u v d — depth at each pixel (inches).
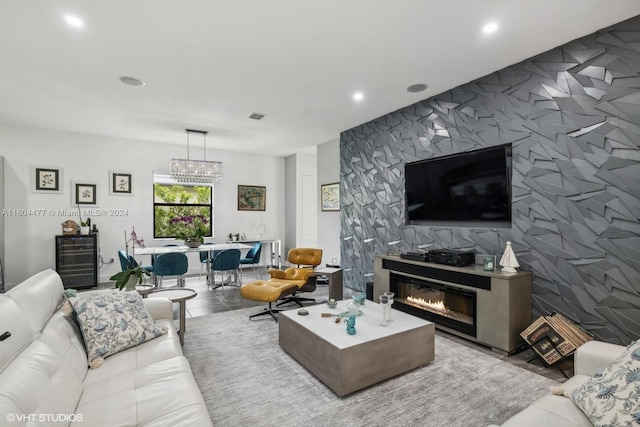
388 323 104.3
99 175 235.8
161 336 89.9
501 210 130.3
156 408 56.4
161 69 127.3
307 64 124.0
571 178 109.1
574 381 64.1
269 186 309.7
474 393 88.1
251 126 209.5
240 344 121.5
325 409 81.0
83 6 88.4
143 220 251.0
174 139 245.4
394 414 79.1
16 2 86.1
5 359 52.0
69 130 219.6
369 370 90.4
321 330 99.0
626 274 97.4
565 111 110.4
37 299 71.2
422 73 132.3
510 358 109.3
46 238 218.8
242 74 132.4
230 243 263.4
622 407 48.1
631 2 88.4
